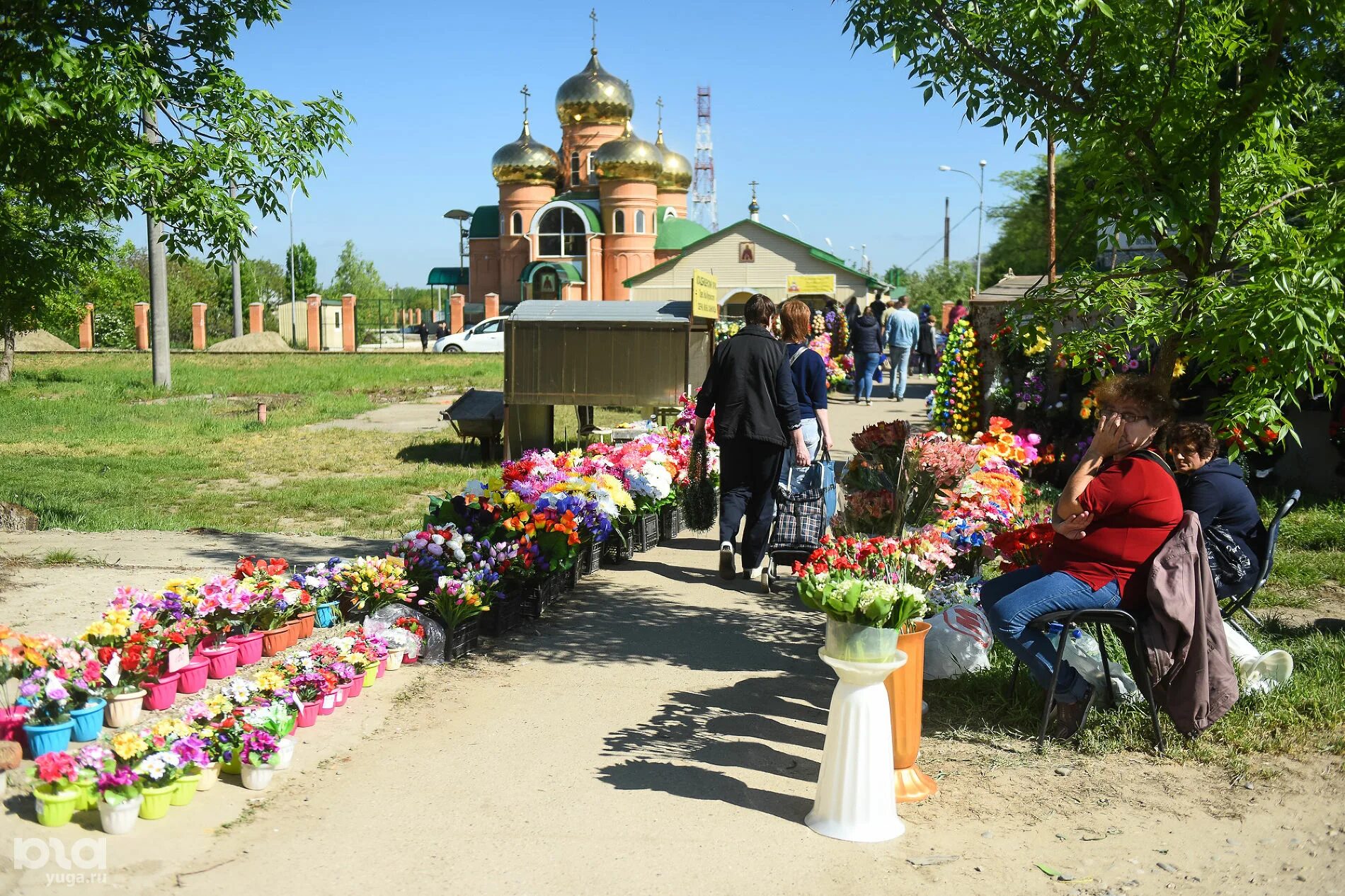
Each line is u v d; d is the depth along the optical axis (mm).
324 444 15500
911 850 3766
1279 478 10039
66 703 4211
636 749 4605
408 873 3494
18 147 6754
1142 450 4664
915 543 5410
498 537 6523
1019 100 5570
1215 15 5113
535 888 3430
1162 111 5066
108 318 51062
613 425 16406
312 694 4758
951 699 5211
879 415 18719
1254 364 4840
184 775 3900
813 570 4309
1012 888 3529
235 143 7066
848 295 48469
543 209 59438
